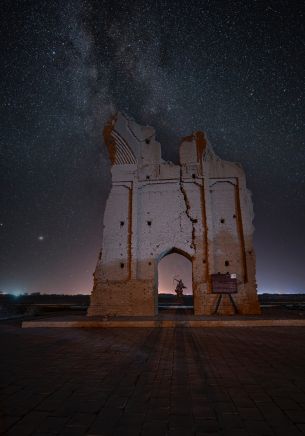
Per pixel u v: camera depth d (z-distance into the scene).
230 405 4.30
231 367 6.32
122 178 18.16
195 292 16.30
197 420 3.83
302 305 26.33
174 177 17.94
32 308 26.08
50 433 3.50
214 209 17.45
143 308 16.16
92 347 8.75
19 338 10.62
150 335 10.91
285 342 9.16
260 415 3.97
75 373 6.00
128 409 4.19
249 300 15.91
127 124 18.69
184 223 17.28
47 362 6.94
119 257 17.12
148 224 17.52
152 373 5.95
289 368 6.20
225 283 16.09
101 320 13.89
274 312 17.30
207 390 4.93
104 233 17.56
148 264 16.89
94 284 16.91
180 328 12.63
